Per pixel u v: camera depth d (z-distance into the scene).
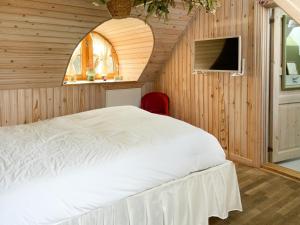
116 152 1.96
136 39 4.41
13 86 3.70
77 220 1.71
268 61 3.50
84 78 4.66
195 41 4.01
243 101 3.67
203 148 2.35
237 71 3.52
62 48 3.54
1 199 1.48
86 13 3.24
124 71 5.01
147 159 2.01
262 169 3.56
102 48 4.80
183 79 4.54
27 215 1.52
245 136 3.71
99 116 2.93
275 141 3.72
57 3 2.96
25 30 3.08
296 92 3.84
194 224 2.25
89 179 1.75
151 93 4.85
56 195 1.63
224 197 2.43
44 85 3.94
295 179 3.28
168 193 2.11
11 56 3.29
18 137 2.29
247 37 3.52
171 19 3.96
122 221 1.90
